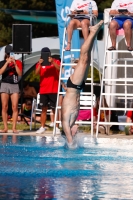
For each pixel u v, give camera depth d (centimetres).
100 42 3291
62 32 2627
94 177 978
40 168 1094
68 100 1499
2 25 5925
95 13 2105
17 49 2720
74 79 1476
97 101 2564
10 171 1045
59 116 2309
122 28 2116
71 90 1488
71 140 1534
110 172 1047
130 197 785
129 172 1047
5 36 5828
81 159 1272
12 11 4081
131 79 2112
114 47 2109
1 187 860
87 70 1481
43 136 2048
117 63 2545
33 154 1379
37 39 3447
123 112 2842
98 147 1592
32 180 937
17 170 1062
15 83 2208
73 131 1534
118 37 2544
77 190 838
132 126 2209
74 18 2094
